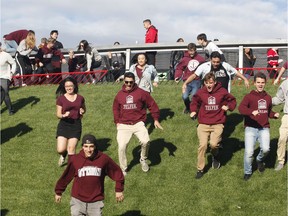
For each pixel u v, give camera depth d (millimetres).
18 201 10117
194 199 9805
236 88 14805
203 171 10695
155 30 17281
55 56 17844
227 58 16953
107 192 10203
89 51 17031
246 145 10242
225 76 11414
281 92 10477
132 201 9836
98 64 17250
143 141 10586
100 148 12094
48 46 17750
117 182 8141
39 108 14828
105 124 13281
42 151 12188
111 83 17141
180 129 12562
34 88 16859
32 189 10547
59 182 8195
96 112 14023
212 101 10430
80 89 16078
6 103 14523
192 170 10828
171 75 17062
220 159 11164
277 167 10539
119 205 9758
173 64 16984
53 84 17625
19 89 16906
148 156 11531
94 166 7953
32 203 10031
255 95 10320
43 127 13477
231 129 12289
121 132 10742
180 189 10156
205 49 13086
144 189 10242
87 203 8023
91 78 17516
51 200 10109
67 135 10727
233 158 11156
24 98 15742
